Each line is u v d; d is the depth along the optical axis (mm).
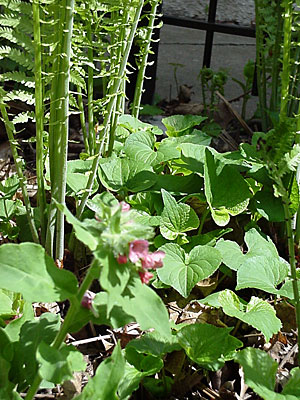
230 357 381
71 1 389
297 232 529
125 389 341
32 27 421
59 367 274
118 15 488
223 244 474
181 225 480
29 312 355
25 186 457
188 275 432
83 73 465
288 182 516
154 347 373
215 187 512
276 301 480
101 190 544
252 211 541
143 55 559
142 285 283
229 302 416
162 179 531
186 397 399
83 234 267
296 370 352
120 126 590
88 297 304
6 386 307
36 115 431
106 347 427
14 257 286
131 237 263
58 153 435
